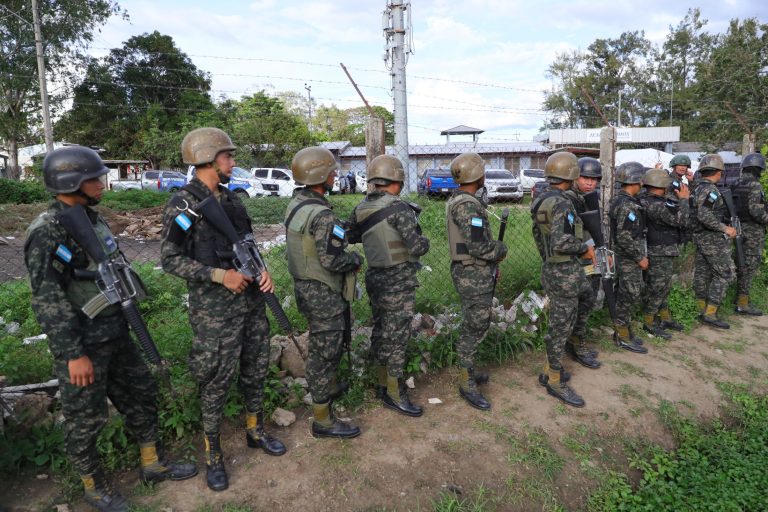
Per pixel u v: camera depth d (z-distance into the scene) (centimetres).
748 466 345
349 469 287
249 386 287
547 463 310
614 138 538
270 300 272
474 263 348
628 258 464
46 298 213
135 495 260
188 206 245
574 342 446
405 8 1213
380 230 323
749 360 481
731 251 588
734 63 2956
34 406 286
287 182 2050
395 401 346
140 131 3391
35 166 2297
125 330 246
